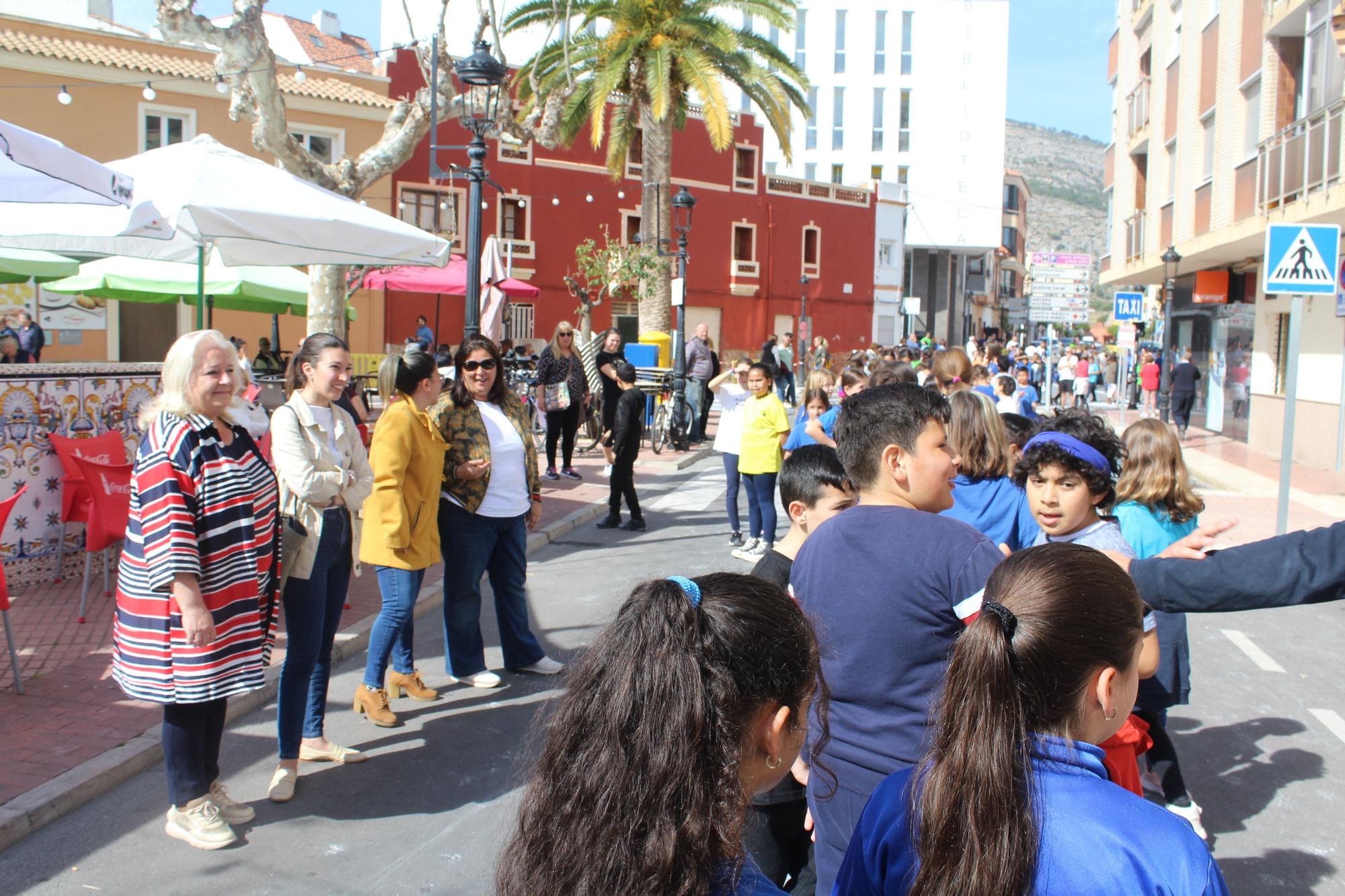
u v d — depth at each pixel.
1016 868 1.42
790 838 3.09
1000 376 9.87
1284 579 2.04
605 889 1.24
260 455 4.06
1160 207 22.95
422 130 14.27
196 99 24.23
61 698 5.35
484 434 5.68
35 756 4.60
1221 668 6.61
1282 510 9.75
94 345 23.05
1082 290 38.22
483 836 4.12
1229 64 18.09
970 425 3.90
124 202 6.14
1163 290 22.56
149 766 4.74
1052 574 1.63
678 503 12.75
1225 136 18.23
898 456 2.69
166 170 6.84
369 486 4.76
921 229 60.66
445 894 3.69
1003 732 1.50
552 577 8.72
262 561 4.00
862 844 1.68
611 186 35.69
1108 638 1.57
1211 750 5.20
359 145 27.25
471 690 5.85
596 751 1.31
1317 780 4.80
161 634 3.79
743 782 1.36
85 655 6.06
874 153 61.19
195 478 3.78
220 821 4.04
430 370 5.20
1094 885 1.39
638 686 1.31
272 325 26.31
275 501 4.10
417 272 20.12
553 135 16.81
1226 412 22.55
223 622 3.87
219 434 3.91
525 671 6.12
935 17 60.16
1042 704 1.54
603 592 8.19
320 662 4.81
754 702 1.33
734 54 27.03
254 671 3.96
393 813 4.32
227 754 4.93
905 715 2.46
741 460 9.23
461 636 5.85
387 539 5.11
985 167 60.38
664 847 1.22
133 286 14.52
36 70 22.17
